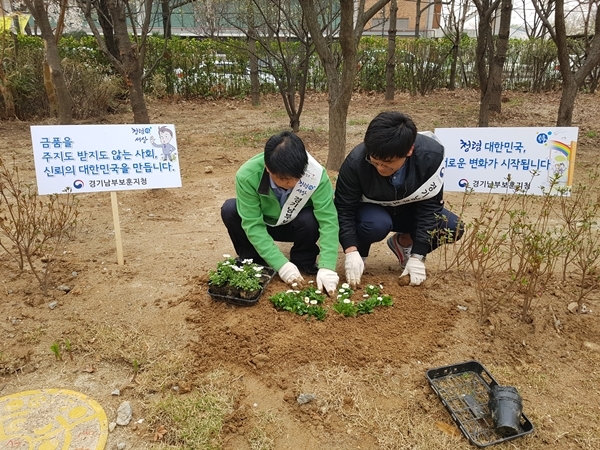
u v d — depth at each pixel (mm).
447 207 4895
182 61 12102
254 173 2832
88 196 5086
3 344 2664
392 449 2055
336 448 2068
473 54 13547
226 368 2492
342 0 4719
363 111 10812
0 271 3367
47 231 3584
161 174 3537
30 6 6074
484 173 3598
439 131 3607
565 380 2420
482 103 7477
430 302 2959
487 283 3211
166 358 2568
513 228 2840
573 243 2822
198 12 11336
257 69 11484
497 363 2527
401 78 13445
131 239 4043
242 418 2201
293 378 2412
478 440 2076
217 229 4328
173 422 2184
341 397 2301
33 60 9516
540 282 3223
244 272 2896
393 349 2572
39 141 3244
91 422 2193
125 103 11164
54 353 2617
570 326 2791
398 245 3537
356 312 2795
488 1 6922
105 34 10945
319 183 2881
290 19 7992
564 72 6133
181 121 9773
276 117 10273
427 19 24641
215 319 2822
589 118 9719
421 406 2254
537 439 2088
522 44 13523
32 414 2230
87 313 2934
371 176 2891
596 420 2182
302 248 3271
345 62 5285
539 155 3459
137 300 3062
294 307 2793
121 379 2461
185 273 3418
